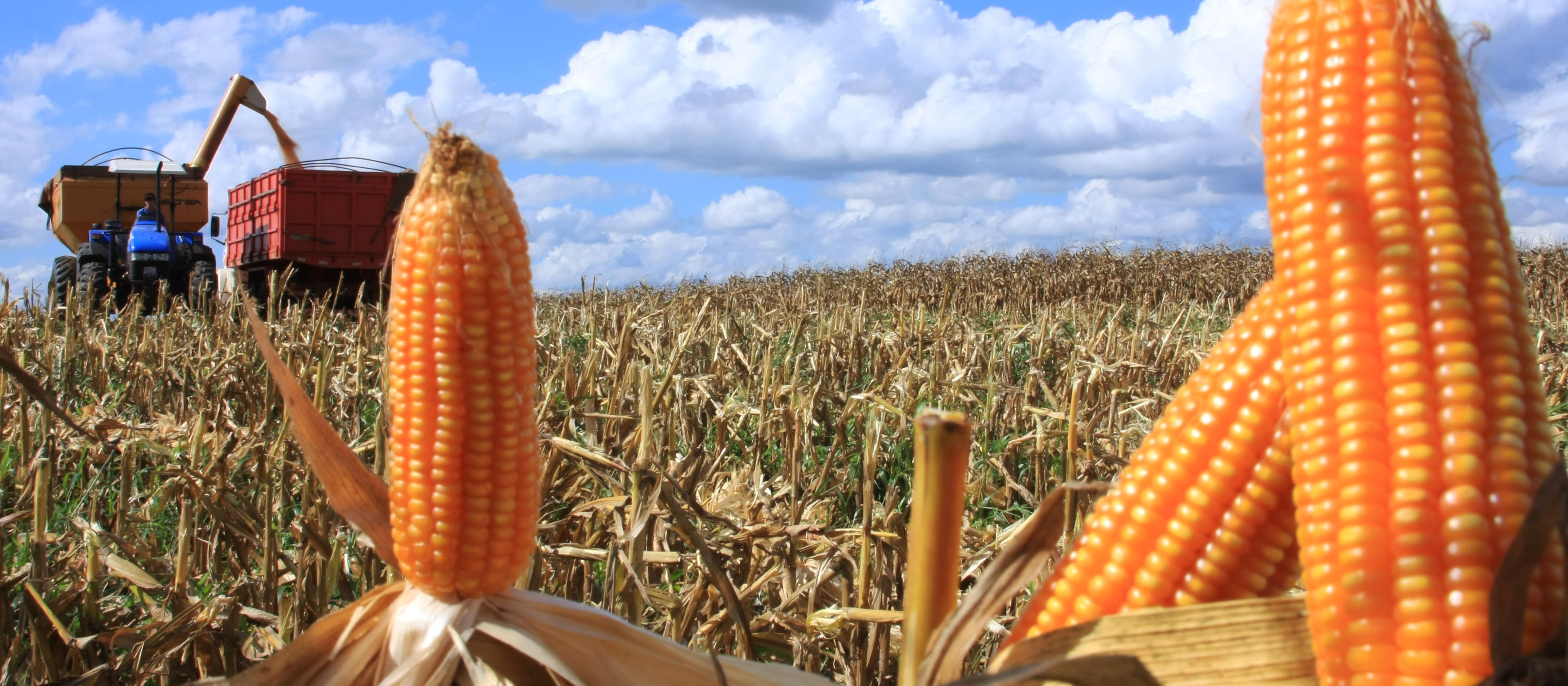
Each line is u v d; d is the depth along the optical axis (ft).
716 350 33.55
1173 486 4.58
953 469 4.78
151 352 33.42
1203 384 4.69
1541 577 3.58
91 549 12.86
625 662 8.63
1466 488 3.54
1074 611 4.91
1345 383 3.77
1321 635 3.84
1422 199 3.81
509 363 7.34
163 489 18.07
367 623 8.46
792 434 21.54
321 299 65.92
